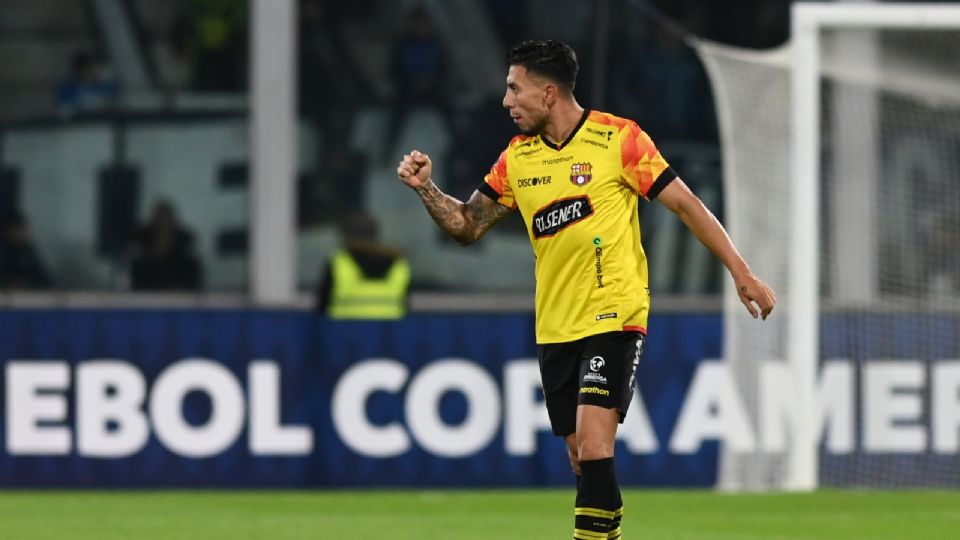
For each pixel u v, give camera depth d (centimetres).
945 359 3556
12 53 4522
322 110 4591
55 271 4475
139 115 4544
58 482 3403
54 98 4525
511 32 4678
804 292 3403
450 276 4631
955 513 3109
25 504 3184
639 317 1933
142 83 4562
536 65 1908
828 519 3012
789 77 3566
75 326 3416
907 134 3850
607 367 1911
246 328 3456
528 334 3509
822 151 3841
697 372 3506
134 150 4538
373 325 3484
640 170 1909
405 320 3491
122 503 3212
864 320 3547
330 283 3875
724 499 3309
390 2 4638
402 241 4616
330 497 3331
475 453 3481
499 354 3497
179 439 3431
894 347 3547
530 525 2897
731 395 3506
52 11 4544
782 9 4741
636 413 3488
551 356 1970
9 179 4488
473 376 3491
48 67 4531
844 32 3688
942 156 3838
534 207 1936
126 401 3419
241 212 4553
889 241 3847
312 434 3459
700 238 1912
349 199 4591
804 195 3406
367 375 3475
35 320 3409
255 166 4262
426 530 2823
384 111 4622
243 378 3450
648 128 4659
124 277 4500
